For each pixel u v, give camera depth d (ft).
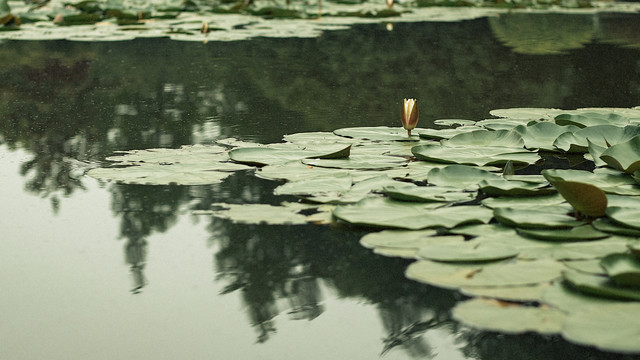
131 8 33.53
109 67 19.08
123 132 11.71
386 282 5.78
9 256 6.43
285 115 13.07
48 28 28.30
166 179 8.34
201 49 22.74
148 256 6.38
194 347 4.80
